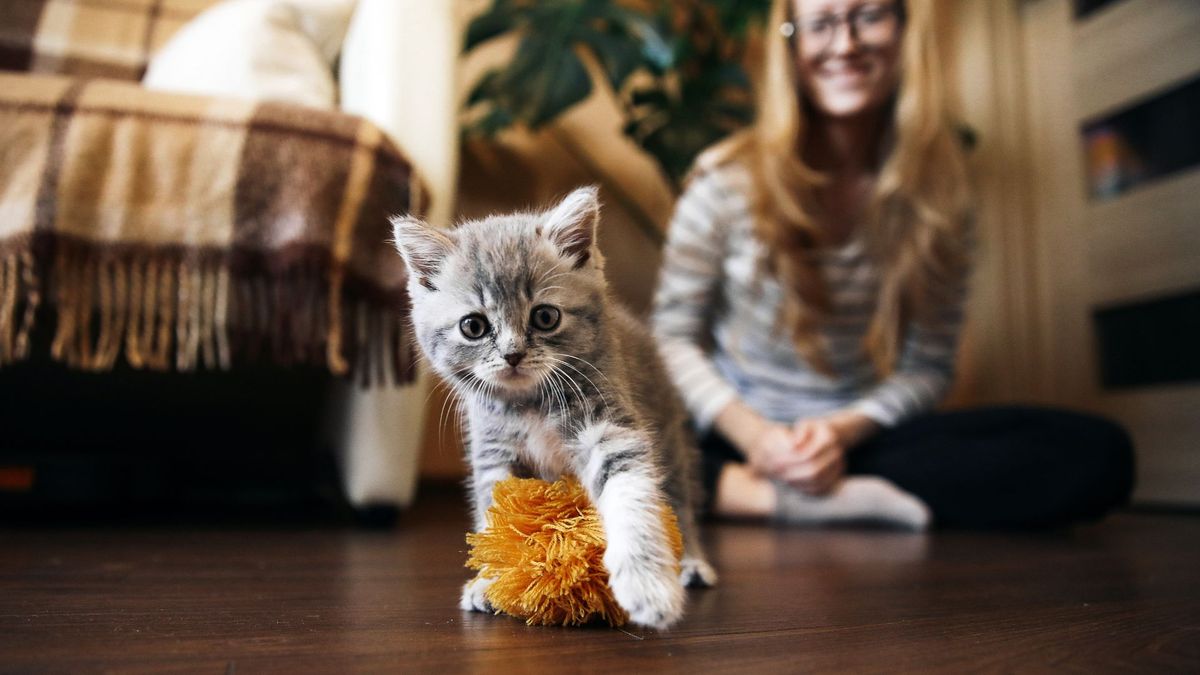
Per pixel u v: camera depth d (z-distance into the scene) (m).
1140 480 1.70
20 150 1.02
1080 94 1.84
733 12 1.77
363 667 0.53
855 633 0.64
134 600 0.75
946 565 0.95
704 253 1.37
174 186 1.05
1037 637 0.63
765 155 1.33
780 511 1.28
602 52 1.64
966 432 1.26
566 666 0.54
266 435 1.42
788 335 1.35
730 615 0.72
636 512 0.67
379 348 1.11
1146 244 1.70
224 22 1.24
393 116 1.18
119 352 1.15
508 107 1.59
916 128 1.31
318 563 0.92
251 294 1.07
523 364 0.75
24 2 1.33
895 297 1.32
